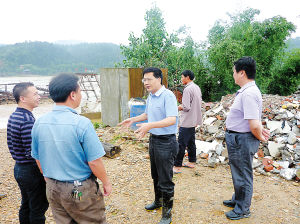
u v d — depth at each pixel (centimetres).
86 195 161
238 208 272
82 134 155
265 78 1221
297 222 264
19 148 203
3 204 312
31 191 212
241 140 251
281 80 1317
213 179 376
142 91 698
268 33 1152
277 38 1145
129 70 666
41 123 163
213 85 1260
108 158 464
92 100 2388
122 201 314
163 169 246
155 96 252
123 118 717
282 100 646
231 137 259
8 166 446
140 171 403
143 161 441
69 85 160
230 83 1147
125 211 292
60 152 155
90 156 158
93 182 169
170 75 1083
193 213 285
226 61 1101
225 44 1098
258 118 236
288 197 317
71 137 154
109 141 550
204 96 1305
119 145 522
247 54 1155
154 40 1072
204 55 1230
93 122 857
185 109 366
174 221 270
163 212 259
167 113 235
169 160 245
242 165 257
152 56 1041
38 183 212
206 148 484
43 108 1691
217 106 680
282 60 1272
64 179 158
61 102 164
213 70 1247
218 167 421
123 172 400
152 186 354
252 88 239
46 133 159
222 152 452
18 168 208
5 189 353
